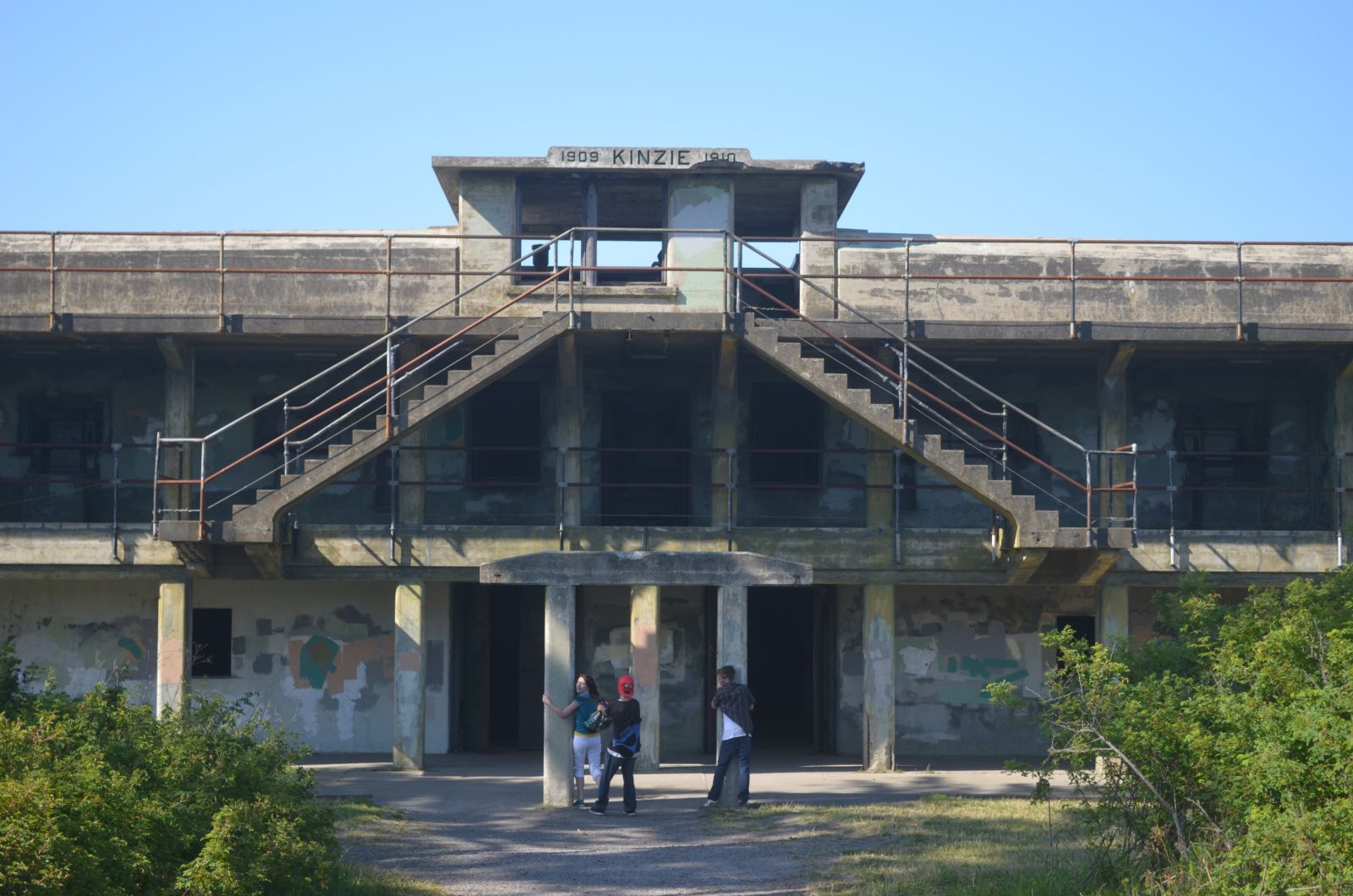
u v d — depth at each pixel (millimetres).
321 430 19047
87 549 19875
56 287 21312
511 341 19078
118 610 22516
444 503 22844
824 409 22984
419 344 20938
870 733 20547
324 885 10398
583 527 20469
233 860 8930
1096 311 21531
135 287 21312
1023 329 20578
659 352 21266
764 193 22609
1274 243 21719
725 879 12219
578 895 11578
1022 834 14188
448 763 21266
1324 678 10219
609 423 23312
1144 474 23031
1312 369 22469
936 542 20391
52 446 20812
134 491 22781
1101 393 21312
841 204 23141
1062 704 11664
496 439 23312
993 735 22969
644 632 20422
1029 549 19047
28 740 8539
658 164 21281
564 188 22609
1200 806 10711
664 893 11633
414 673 20422
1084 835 13578
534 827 15172
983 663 23078
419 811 16297
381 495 22875
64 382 22828
